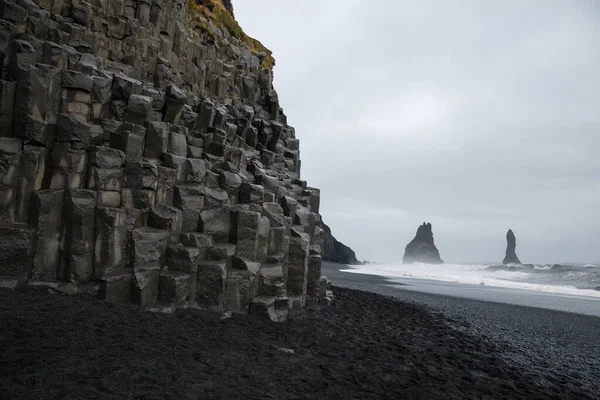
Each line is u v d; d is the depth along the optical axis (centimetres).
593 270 7006
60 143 1158
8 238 1016
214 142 1758
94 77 1335
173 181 1384
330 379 899
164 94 1642
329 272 5919
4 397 527
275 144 2650
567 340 1783
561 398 1005
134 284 1121
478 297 3503
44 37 1504
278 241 1650
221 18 3506
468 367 1198
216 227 1435
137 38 2036
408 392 892
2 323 788
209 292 1274
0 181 1057
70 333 810
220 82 2808
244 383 770
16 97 1120
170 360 796
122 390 621
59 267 1124
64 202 1135
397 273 6931
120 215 1184
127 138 1276
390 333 1527
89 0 1859
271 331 1224
